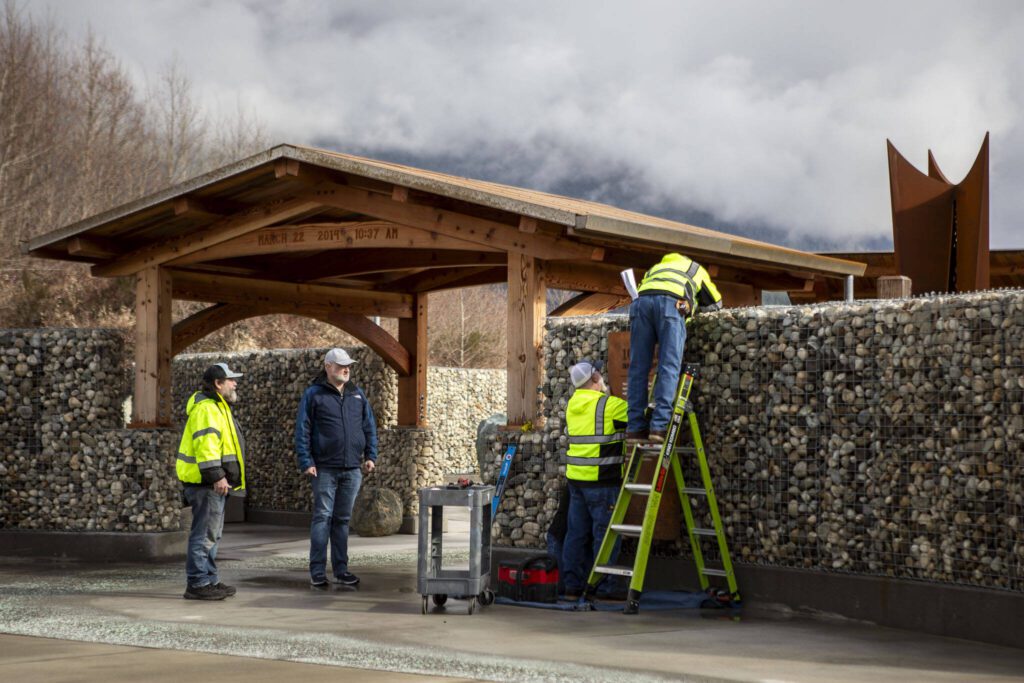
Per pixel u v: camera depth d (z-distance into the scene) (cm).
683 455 849
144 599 841
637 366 818
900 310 737
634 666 566
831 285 1594
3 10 3284
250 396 1750
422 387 1519
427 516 768
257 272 1347
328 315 1398
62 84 3447
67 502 1176
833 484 764
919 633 694
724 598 796
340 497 932
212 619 736
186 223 1162
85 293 2939
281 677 538
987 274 1242
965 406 691
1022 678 545
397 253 1286
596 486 823
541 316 951
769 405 804
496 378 2066
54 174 3303
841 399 768
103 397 1181
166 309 1195
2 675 544
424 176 971
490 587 929
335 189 1065
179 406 1861
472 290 3972
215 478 823
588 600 796
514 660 583
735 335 826
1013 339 665
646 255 1025
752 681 528
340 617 747
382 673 549
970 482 683
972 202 1237
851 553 751
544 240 938
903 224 1282
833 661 588
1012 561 657
